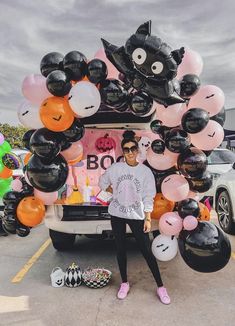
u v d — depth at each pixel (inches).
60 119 140.2
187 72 150.8
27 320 141.6
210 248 150.0
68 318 142.6
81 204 191.6
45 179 146.9
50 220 198.2
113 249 231.3
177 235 161.6
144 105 138.7
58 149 146.6
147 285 171.9
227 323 135.9
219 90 148.0
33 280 181.5
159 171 168.7
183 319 139.3
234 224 259.9
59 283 172.7
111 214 161.5
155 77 128.6
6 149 190.5
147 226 155.4
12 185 172.6
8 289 171.0
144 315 143.3
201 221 159.8
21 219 165.9
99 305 152.6
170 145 149.9
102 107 173.6
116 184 159.2
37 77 148.9
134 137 164.1
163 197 170.7
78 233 191.9
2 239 266.8
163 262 202.8
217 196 284.5
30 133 170.2
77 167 193.9
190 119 140.0
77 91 137.6
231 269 189.9
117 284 174.4
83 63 140.8
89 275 171.8
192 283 173.2
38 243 253.0
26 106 153.6
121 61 132.6
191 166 148.8
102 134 196.7
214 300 154.8
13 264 207.0
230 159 374.3
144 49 123.4
